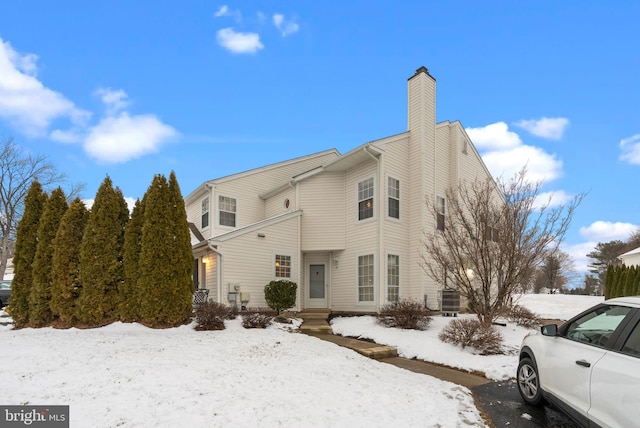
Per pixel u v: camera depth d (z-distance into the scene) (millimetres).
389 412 3959
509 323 9805
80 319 9102
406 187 13430
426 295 12586
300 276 13938
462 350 7375
